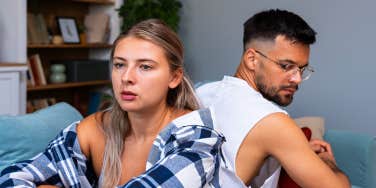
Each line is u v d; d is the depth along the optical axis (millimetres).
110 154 1040
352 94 3201
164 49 950
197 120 997
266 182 1140
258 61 1232
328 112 3324
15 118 1425
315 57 3346
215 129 1011
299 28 1197
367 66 3115
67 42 3727
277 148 1066
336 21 3223
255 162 1102
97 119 1097
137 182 849
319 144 1284
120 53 941
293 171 1061
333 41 3250
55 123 1513
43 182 1047
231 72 3818
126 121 1053
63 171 1052
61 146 1063
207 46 3939
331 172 1066
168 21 3758
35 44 3438
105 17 3984
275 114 1073
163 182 853
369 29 3084
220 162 1006
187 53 4066
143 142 1032
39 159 1051
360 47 3135
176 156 892
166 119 1021
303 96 3430
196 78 4039
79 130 1087
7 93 2998
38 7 3736
